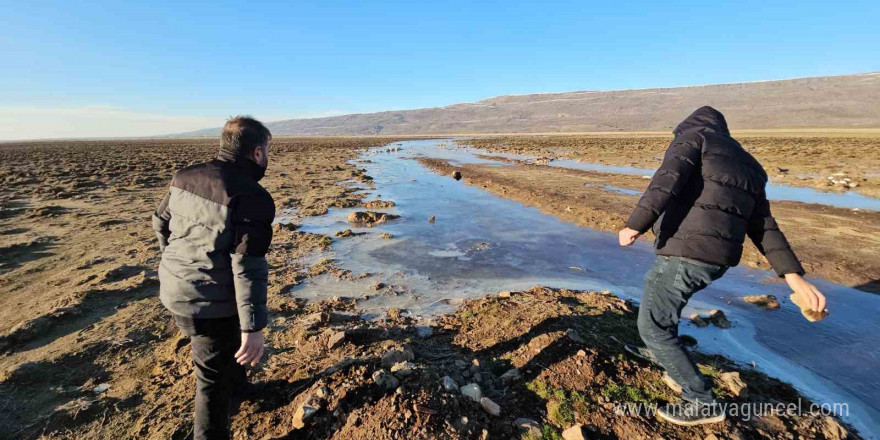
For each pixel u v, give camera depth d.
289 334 3.68
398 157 29.77
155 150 40.09
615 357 3.08
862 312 4.27
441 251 6.57
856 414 2.67
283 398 2.68
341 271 5.60
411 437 2.22
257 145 2.08
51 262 5.88
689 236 2.20
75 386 2.98
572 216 8.96
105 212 9.52
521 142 53.16
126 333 3.74
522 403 2.65
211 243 1.92
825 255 6.05
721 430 2.39
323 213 9.48
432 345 3.46
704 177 2.20
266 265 1.98
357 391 2.55
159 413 2.65
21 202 10.74
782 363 3.30
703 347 3.54
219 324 2.07
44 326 3.83
